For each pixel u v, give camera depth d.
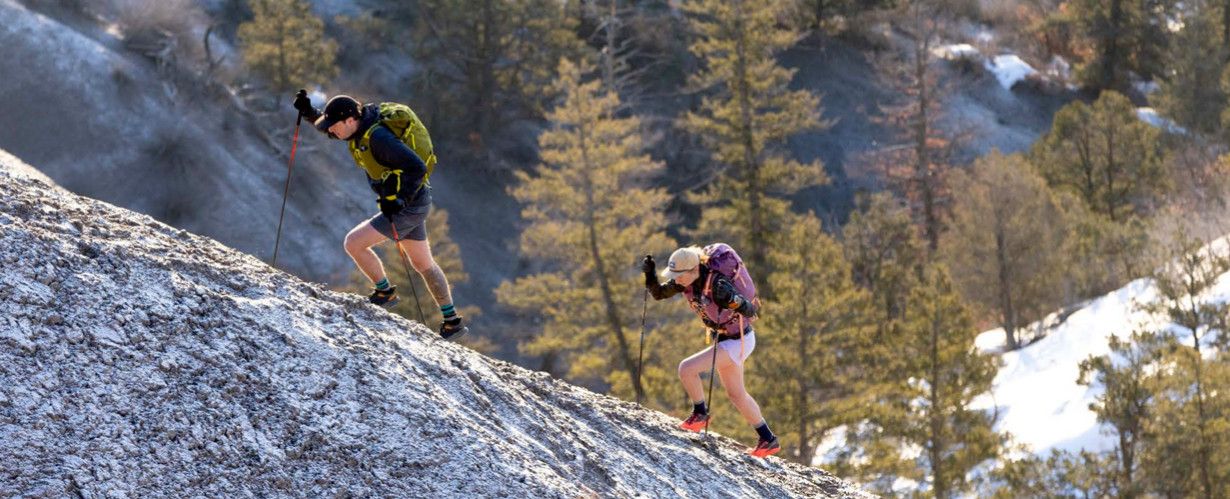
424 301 28.66
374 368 4.12
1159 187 41.22
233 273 4.53
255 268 4.87
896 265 35.50
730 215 40.19
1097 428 23.38
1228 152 44.94
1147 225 33.34
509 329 39.94
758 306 5.75
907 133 54.91
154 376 3.45
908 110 51.03
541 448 4.31
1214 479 16.72
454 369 4.68
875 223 38.53
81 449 3.06
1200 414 17.11
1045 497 18.23
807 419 21.05
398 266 28.70
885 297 33.03
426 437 3.82
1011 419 26.69
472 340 37.66
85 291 3.67
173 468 3.18
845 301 21.81
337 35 53.50
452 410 4.11
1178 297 20.56
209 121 43.31
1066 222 35.19
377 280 5.54
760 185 40.50
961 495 20.88
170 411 3.35
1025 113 62.59
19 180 4.70
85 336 3.46
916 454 22.33
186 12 47.16
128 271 3.96
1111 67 64.88
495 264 44.53
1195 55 49.47
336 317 4.55
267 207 41.72
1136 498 17.17
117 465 3.08
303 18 46.31
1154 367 18.34
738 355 5.77
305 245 41.47
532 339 39.47
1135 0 63.47
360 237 5.34
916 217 49.34
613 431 5.35
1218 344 19.84
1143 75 65.38
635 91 54.91
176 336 3.70
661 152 53.75
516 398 4.84
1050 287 34.62
